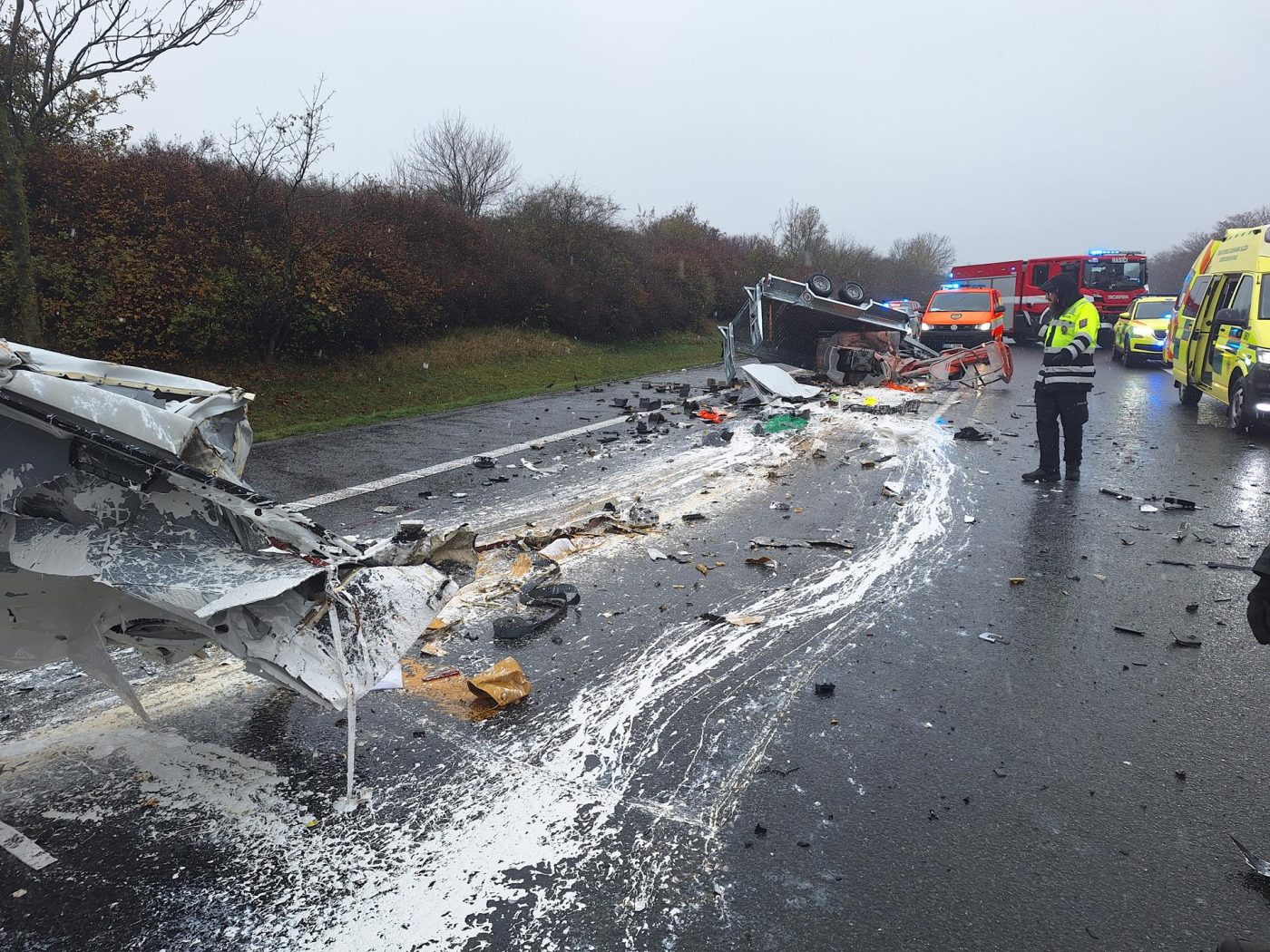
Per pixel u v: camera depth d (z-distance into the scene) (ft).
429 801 10.52
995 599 17.37
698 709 12.89
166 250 41.11
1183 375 44.70
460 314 61.72
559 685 13.69
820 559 19.94
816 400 43.68
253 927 8.46
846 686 13.58
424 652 14.90
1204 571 18.99
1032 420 40.16
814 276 48.60
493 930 8.45
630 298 74.59
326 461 30.45
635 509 23.49
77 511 9.46
